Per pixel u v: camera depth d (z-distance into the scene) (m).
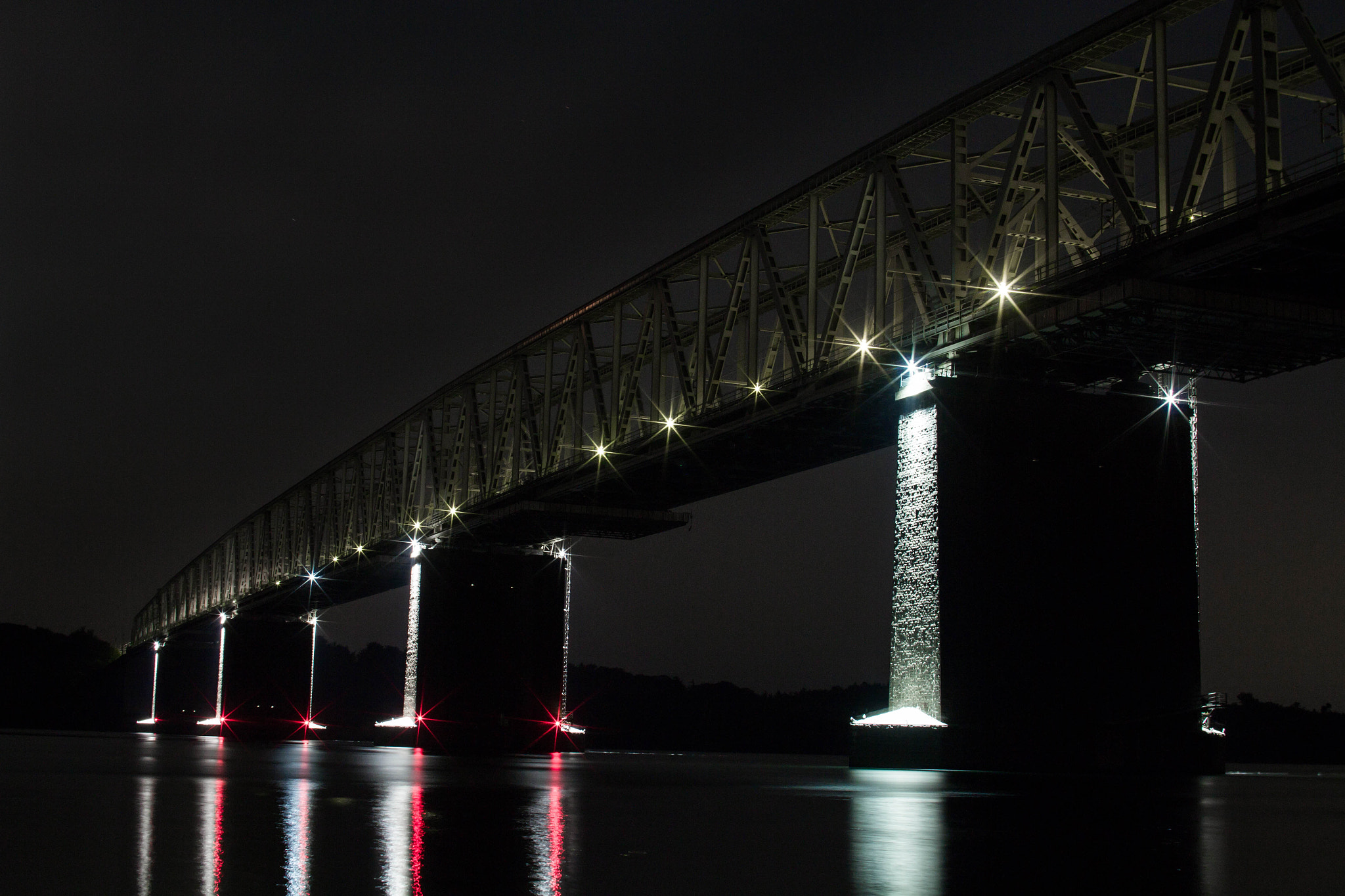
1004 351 48.75
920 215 56.91
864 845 23.03
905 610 49.22
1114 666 48.84
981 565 47.97
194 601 181.62
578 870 19.67
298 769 53.22
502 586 94.94
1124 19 44.06
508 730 93.00
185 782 42.47
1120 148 49.25
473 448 94.25
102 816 28.36
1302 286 43.44
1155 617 49.72
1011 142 50.41
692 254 69.06
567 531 89.94
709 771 57.44
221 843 22.83
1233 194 41.00
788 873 19.48
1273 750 136.88
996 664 47.53
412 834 24.48
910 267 54.00
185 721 184.75
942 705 46.78
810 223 60.44
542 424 85.25
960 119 51.69
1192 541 50.81
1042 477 49.25
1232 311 42.78
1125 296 41.84
